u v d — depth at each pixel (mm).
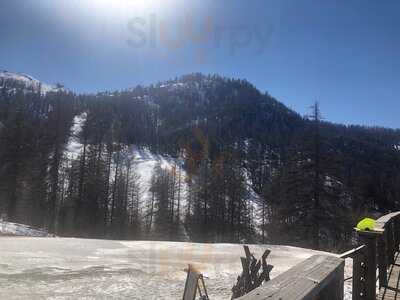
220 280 8523
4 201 40969
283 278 2166
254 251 13445
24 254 11305
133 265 10094
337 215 25969
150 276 8867
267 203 31734
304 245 25219
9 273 8875
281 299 1759
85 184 46594
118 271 9281
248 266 6309
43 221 44562
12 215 40969
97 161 48531
